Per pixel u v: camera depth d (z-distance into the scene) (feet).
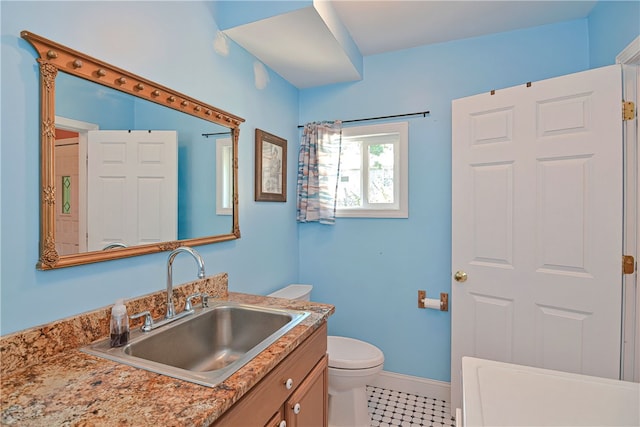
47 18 3.06
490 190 5.98
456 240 6.38
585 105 5.06
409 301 7.29
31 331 2.85
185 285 4.55
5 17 2.76
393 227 7.43
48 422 2.02
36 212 2.97
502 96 5.83
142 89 3.96
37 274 2.98
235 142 5.71
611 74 4.85
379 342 7.57
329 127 7.80
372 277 7.64
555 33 6.13
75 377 2.60
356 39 6.83
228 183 5.57
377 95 7.53
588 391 2.94
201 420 2.07
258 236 6.58
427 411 6.53
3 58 2.76
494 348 5.94
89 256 3.37
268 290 6.95
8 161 2.78
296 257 8.23
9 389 2.41
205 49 5.12
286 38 5.74
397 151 7.61
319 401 4.23
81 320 3.25
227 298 5.01
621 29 4.85
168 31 4.42
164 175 4.31
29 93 2.92
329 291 8.07
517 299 5.70
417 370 7.22
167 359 3.66
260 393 2.91
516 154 5.69
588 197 5.05
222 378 2.58
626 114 4.79
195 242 4.78
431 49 7.06
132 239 3.86
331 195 7.81
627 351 4.81
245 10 5.28
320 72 7.25
